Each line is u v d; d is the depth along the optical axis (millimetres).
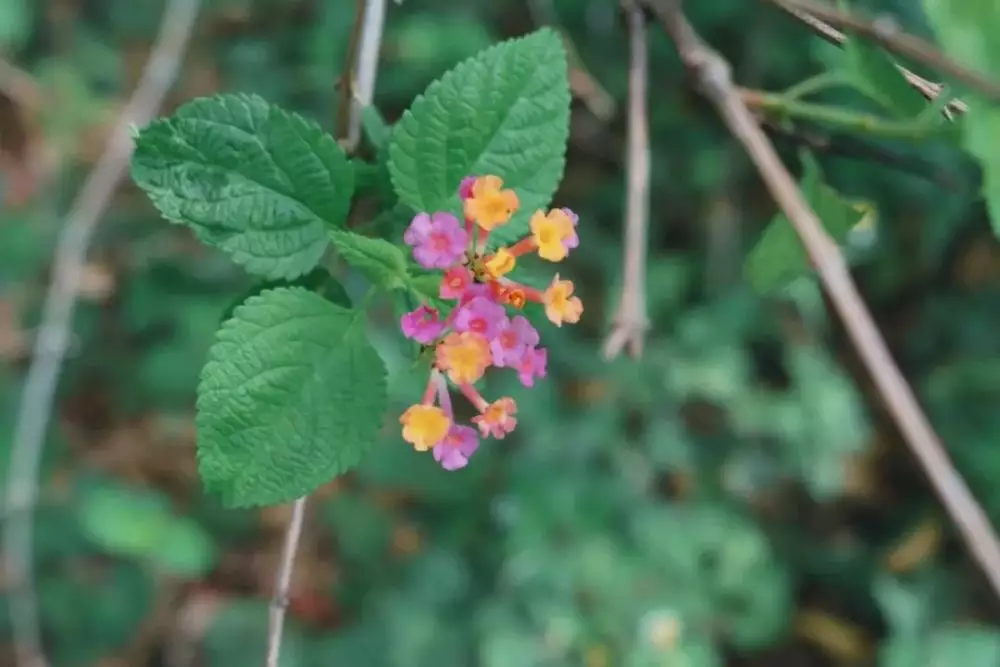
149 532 1142
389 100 1207
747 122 505
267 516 1229
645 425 1218
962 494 441
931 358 1264
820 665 1209
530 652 1097
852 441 1203
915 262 1243
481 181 487
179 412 1251
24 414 1010
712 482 1219
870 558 1223
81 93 1341
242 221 500
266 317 493
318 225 504
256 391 491
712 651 1121
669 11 538
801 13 512
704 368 1207
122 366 1262
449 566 1172
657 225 1308
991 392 1198
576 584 1123
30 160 1323
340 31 1294
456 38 1199
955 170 824
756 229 1298
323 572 1208
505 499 1168
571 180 1297
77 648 1152
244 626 1178
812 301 1213
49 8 1368
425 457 1193
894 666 1124
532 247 495
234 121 498
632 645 1098
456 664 1122
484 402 499
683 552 1146
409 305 501
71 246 1044
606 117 882
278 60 1312
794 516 1269
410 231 484
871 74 502
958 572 1179
